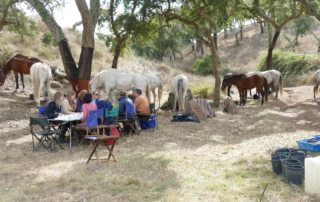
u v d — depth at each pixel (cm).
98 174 834
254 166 880
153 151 1050
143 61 3459
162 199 682
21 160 977
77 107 1230
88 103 1089
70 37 3291
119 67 3062
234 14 2342
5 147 1122
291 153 818
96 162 936
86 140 1159
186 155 998
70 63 1700
